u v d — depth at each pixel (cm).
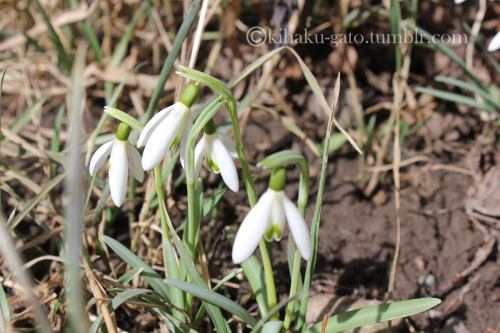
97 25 73
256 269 45
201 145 38
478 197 55
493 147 57
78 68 29
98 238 49
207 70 66
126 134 38
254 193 39
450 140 63
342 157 60
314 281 50
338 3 61
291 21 58
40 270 49
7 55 69
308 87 65
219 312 40
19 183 54
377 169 56
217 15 73
